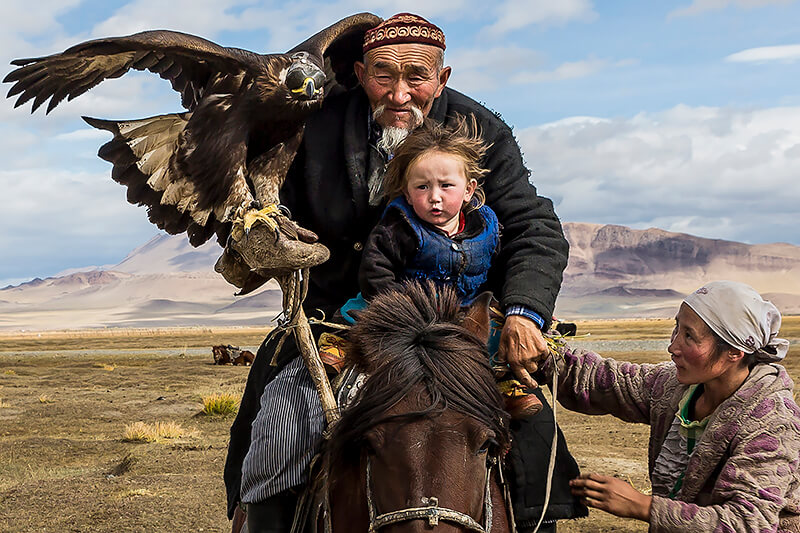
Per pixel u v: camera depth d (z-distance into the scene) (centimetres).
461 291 330
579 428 1684
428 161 307
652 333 9194
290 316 303
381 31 363
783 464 319
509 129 389
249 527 327
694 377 336
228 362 4500
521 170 376
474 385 258
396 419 248
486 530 257
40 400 2544
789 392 332
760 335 325
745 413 326
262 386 355
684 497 339
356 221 379
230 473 380
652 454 372
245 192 332
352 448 260
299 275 299
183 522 900
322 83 343
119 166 324
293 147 360
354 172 375
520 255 347
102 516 927
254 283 318
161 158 323
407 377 257
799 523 325
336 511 278
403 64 360
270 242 284
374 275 314
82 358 5900
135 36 304
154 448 1485
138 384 3169
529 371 328
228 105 331
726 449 330
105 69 311
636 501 324
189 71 338
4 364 5041
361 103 390
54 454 1498
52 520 915
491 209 358
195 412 2184
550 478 315
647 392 370
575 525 891
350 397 292
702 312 330
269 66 331
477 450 250
